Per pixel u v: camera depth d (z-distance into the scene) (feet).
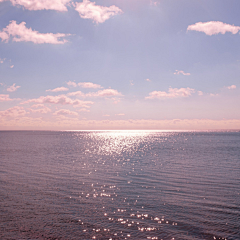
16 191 79.05
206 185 88.02
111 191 80.23
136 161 160.97
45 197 72.54
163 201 68.90
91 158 179.32
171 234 48.26
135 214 58.95
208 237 46.83
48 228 50.96
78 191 79.82
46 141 431.84
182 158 174.70
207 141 429.79
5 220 54.80
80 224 53.06
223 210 61.05
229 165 137.49
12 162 149.69
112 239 46.37
